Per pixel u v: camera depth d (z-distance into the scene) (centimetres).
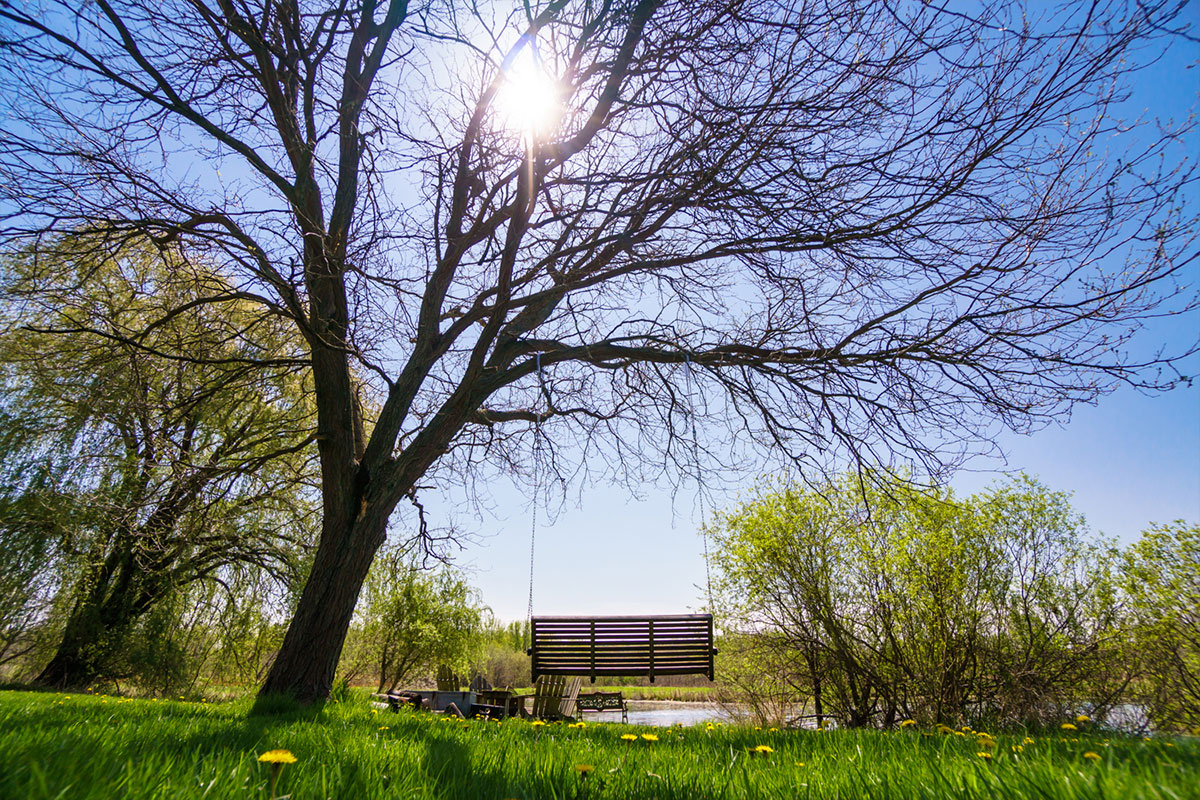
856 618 890
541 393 730
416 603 2198
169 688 1335
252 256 638
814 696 929
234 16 641
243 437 1068
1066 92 477
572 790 197
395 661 2283
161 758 217
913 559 859
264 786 173
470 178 757
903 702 830
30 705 467
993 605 834
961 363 615
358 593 662
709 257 664
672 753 319
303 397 910
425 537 919
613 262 792
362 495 682
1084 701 779
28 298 672
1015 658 794
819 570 909
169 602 1370
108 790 157
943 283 602
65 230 622
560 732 438
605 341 718
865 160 566
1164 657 802
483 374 704
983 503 872
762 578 944
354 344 672
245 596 1416
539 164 692
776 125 559
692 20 593
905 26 493
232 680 1516
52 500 1148
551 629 927
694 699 2664
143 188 618
